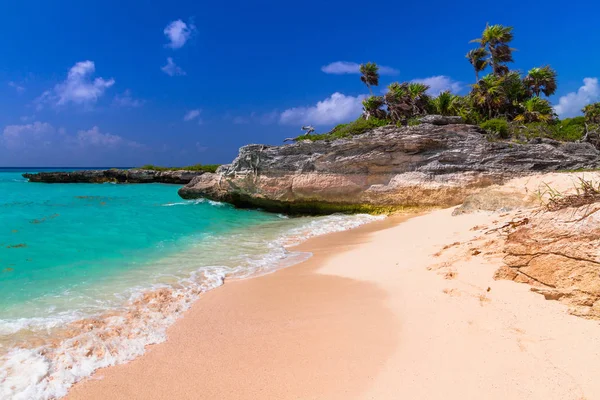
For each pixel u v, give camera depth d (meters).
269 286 8.15
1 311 6.66
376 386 4.10
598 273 4.70
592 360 3.93
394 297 6.68
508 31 33.78
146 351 5.28
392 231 14.31
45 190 39.75
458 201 18.61
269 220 19.61
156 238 13.77
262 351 5.14
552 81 33.28
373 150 20.19
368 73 36.91
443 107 31.11
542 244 5.54
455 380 4.00
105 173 53.72
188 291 7.82
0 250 11.44
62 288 7.97
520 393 3.66
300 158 21.88
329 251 11.78
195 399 4.15
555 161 18.86
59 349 5.26
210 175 28.73
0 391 4.28
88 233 14.34
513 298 5.52
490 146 19.33
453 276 6.92
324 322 5.96
